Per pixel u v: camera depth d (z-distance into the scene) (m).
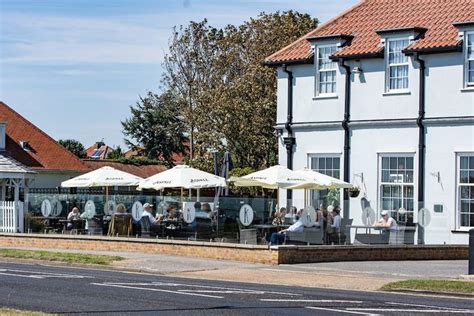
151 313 17.20
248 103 57.16
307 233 31.23
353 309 18.28
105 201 36.31
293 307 18.52
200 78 71.94
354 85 38.62
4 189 47.31
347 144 38.69
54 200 37.97
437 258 33.25
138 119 100.44
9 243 38.03
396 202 37.22
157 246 33.34
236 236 31.80
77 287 21.81
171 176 37.69
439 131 36.19
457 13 37.59
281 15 60.84
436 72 36.34
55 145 68.06
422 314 17.66
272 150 57.28
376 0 41.62
